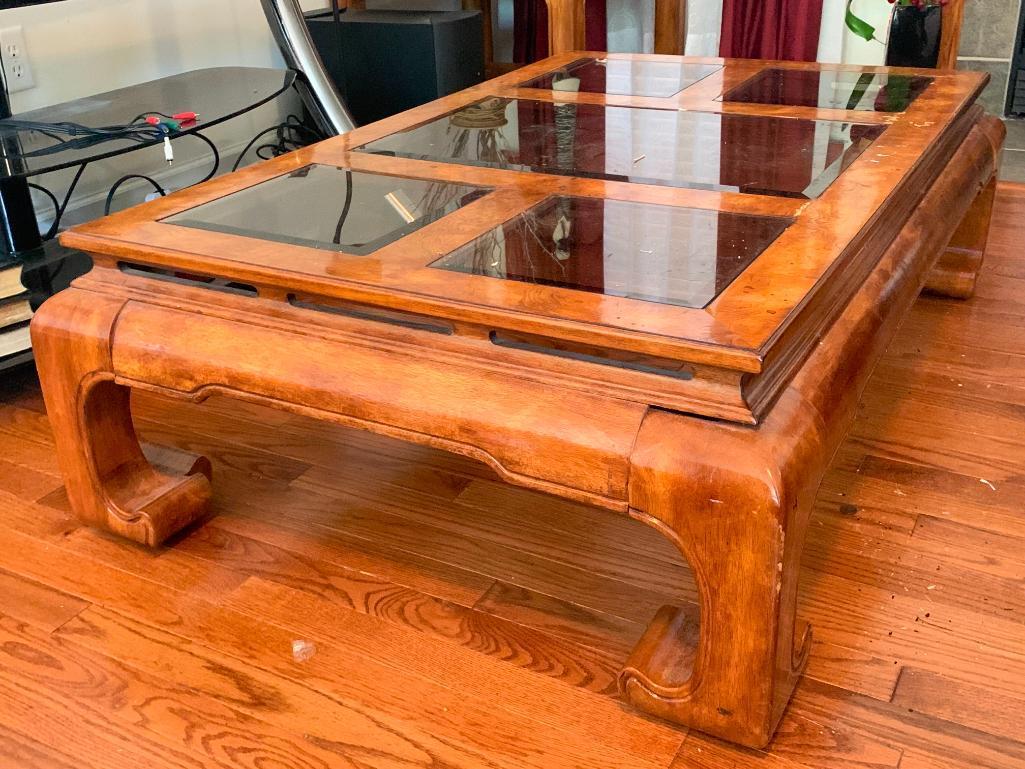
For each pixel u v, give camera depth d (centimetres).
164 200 118
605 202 112
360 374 95
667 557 123
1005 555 120
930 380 160
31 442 152
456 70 266
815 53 263
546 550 125
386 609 115
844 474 137
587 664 106
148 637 111
